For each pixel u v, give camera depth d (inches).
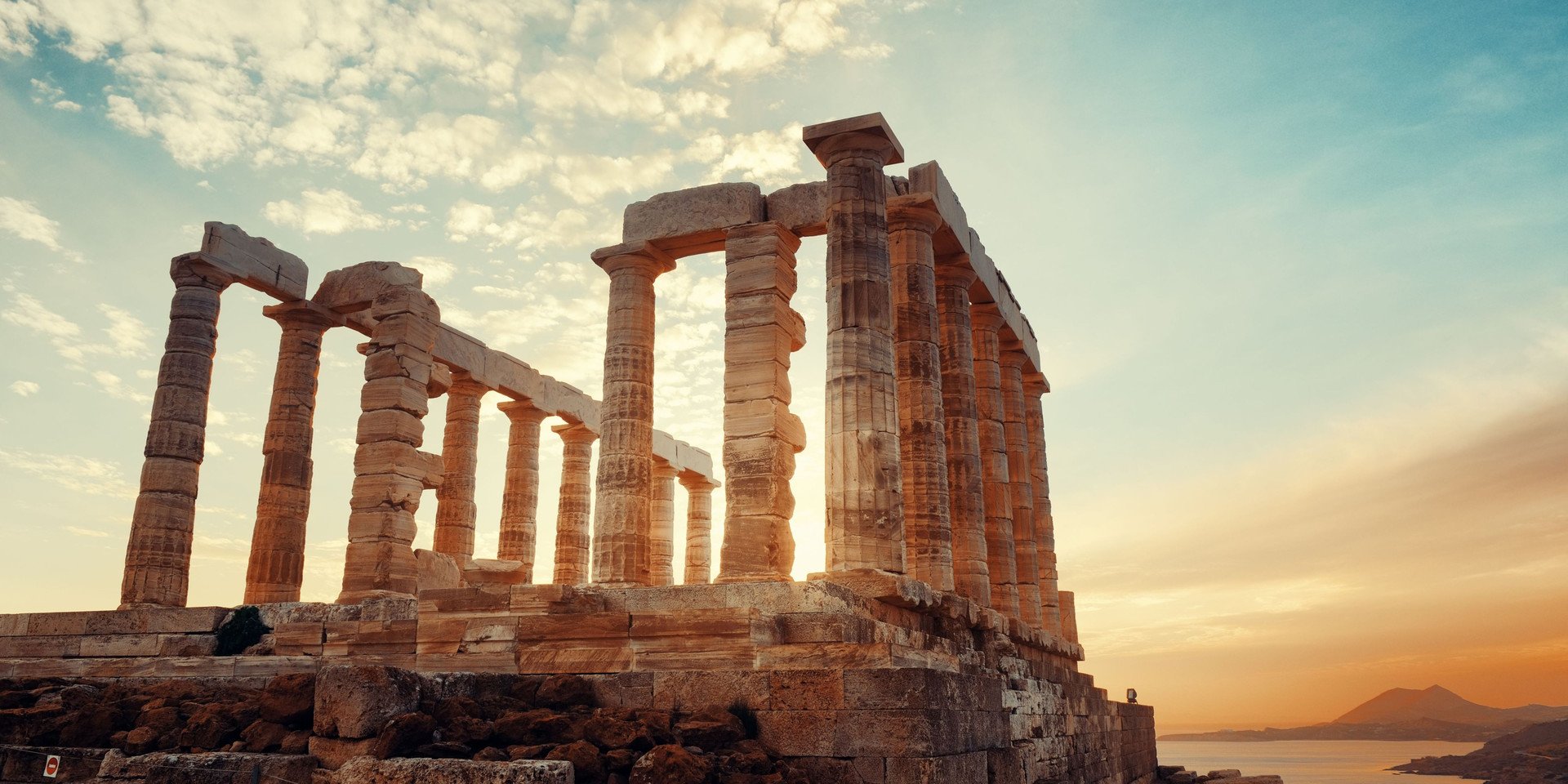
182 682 589.6
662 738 490.9
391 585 942.4
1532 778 4894.2
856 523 757.3
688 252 945.5
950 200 972.6
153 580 956.0
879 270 813.9
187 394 1008.2
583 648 611.8
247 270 1044.5
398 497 961.5
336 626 756.6
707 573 1788.9
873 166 837.8
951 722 531.2
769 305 862.5
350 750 470.6
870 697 508.4
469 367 1243.2
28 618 895.1
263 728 504.1
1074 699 1144.2
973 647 898.1
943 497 888.3
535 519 1365.7
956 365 1025.5
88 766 511.5
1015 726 872.3
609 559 869.2
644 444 903.7
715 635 589.9
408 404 991.0
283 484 1051.3
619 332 918.4
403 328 1002.1
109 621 868.6
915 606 761.0
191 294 1026.7
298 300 1095.6
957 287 1043.9
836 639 611.5
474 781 422.0
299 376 1088.2
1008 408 1240.8
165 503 979.9
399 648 714.8
